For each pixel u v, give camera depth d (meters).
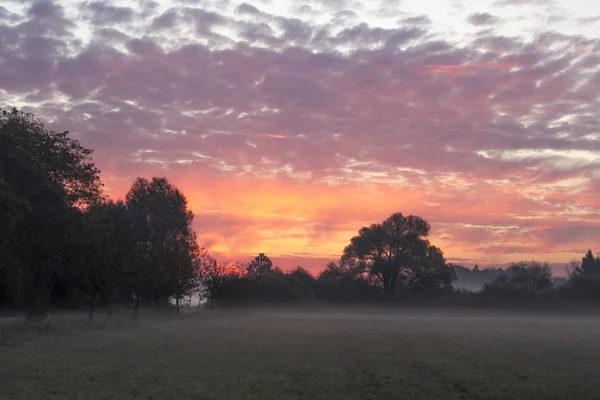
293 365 20.31
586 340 34.19
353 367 20.27
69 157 52.81
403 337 33.94
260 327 39.75
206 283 71.12
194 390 15.48
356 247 98.75
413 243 97.06
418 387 16.81
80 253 40.28
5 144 44.62
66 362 19.48
